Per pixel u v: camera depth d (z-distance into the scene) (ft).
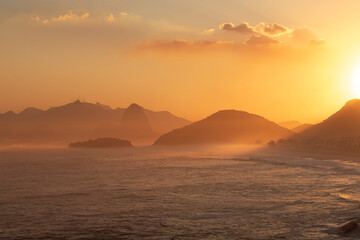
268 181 266.77
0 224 149.48
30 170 424.46
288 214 153.17
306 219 143.54
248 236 125.18
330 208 160.97
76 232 136.98
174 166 446.19
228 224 141.49
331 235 122.01
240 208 169.68
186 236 128.26
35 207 184.14
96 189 248.32
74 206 185.57
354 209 155.84
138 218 156.25
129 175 346.33
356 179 254.88
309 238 119.85
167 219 153.07
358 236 118.93
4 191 243.60
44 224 149.07
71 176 345.10
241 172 344.69
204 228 137.28
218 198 198.90
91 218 158.20
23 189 253.44
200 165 450.71
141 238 127.95
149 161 561.02
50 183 288.92
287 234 125.18
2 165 517.55
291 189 221.46
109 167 455.63
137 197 210.18
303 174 305.12
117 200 201.26
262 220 145.38
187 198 202.49
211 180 285.43
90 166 480.23
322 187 223.92
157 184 270.26
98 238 129.39
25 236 132.87
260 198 194.08
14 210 177.06
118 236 131.03
